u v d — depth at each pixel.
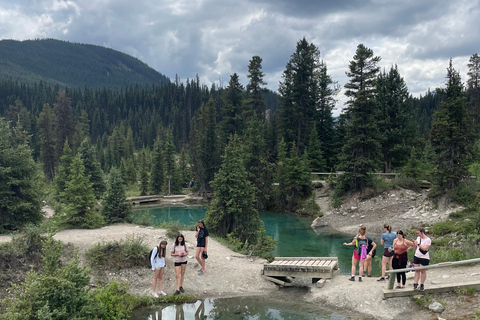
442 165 27.36
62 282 7.31
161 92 193.00
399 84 44.75
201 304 10.40
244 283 11.95
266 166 41.53
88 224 18.23
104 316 8.62
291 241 24.55
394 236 10.72
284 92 57.19
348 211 32.53
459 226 21.28
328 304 10.04
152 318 9.39
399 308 8.95
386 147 43.84
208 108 53.66
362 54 44.06
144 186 57.28
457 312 8.08
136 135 144.75
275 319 9.13
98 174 41.47
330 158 51.16
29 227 12.26
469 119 27.83
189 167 68.19
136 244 13.05
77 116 147.75
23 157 18.92
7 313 6.64
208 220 22.41
